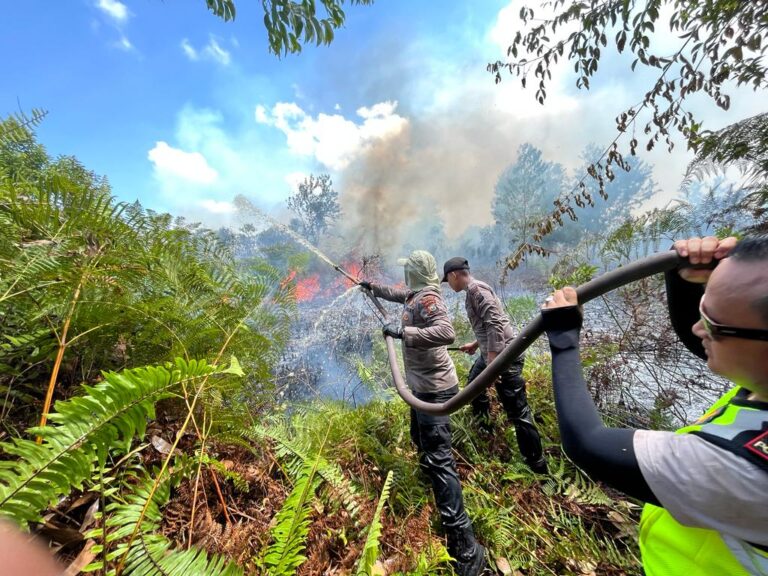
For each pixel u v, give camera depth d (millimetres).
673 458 583
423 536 1439
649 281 2873
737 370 600
